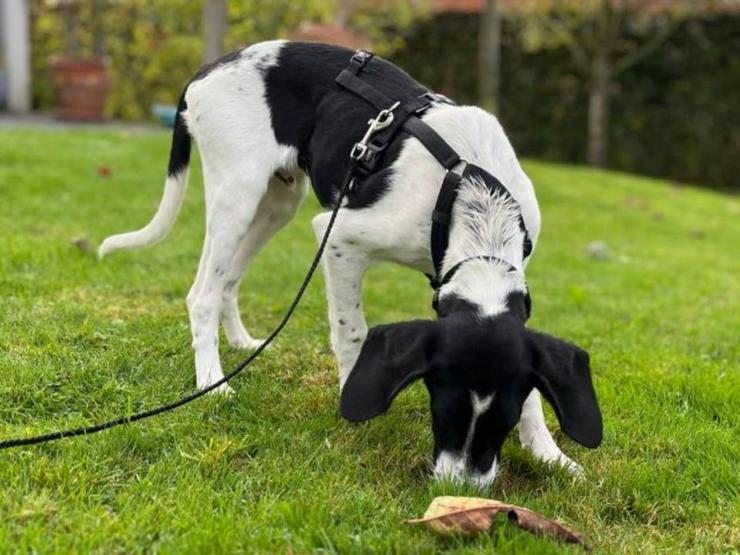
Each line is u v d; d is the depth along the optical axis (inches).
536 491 113.1
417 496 106.8
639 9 575.8
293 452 116.4
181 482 105.2
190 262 210.5
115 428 115.3
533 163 542.6
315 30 391.9
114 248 150.0
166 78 553.0
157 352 144.5
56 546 89.8
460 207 112.8
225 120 133.9
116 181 294.7
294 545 94.6
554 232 339.0
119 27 535.8
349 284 124.2
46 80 541.3
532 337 98.3
